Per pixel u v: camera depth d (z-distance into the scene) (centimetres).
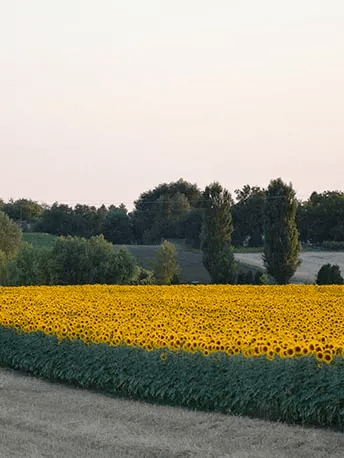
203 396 1897
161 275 7900
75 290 4828
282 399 1764
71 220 15425
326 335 2122
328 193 15688
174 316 2848
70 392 2123
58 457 1412
